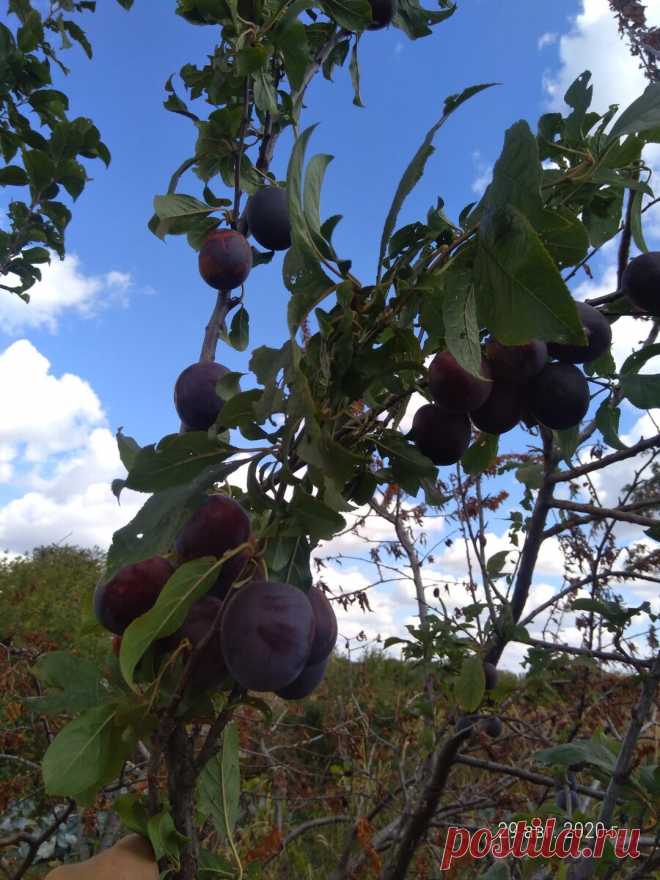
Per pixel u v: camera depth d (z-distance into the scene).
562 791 0.80
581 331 0.24
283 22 0.60
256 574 0.34
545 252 0.25
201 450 0.34
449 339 0.28
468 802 0.96
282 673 0.30
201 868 0.34
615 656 0.70
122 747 0.30
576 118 0.42
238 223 0.58
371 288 0.32
